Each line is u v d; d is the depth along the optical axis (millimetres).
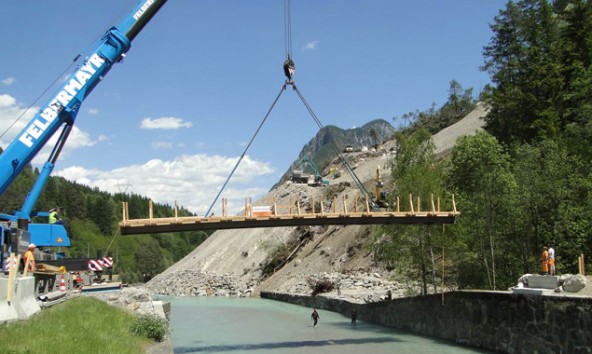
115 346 20781
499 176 40781
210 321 54219
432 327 38312
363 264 75312
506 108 70500
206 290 102125
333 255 85125
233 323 51812
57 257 41375
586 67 64688
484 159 52219
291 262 96688
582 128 47750
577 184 40125
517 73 75750
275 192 136500
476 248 43156
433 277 43594
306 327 46938
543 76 67125
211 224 31672
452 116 158875
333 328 45594
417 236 45562
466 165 52875
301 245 102938
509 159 54344
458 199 45625
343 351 33312
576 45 67375
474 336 32688
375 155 148500
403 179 46844
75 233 198750
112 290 42969
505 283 40750
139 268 178875
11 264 21281
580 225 38344
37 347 17172
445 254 44844
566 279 26625
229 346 36781
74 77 29922
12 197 91375
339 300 58406
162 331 27375
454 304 35219
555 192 38938
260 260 107875
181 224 31031
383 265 71500
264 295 87562
